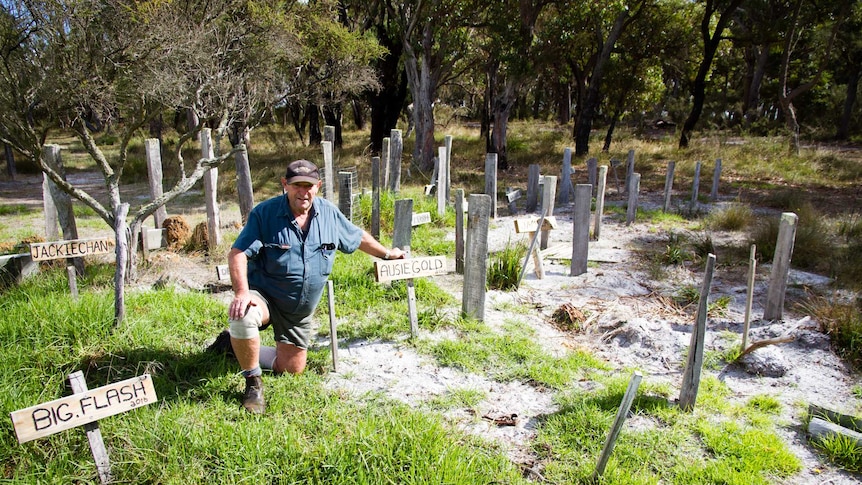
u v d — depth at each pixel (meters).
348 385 3.82
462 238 6.37
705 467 3.07
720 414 3.66
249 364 3.36
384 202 8.88
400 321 4.80
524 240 7.89
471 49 18.69
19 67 4.98
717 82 40.88
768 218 8.90
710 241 7.67
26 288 4.97
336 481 2.77
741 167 16.89
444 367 4.14
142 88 5.96
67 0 5.21
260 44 10.73
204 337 4.30
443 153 9.27
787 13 20.75
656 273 6.59
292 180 3.25
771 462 3.15
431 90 17.81
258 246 3.33
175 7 8.45
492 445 3.22
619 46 22.27
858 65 28.75
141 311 4.52
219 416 3.29
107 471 2.78
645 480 2.94
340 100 17.50
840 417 3.53
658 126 36.75
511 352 4.35
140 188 13.63
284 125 35.34
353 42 15.41
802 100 35.91
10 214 10.48
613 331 4.79
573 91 41.84
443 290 5.72
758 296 5.96
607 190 13.77
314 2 15.38
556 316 5.18
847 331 4.62
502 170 17.69
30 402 3.23
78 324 4.01
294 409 3.46
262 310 3.41
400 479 2.83
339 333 4.60
